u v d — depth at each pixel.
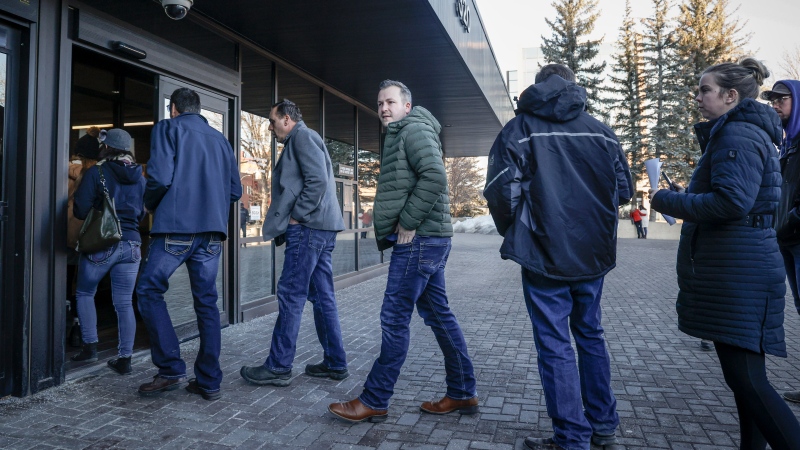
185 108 3.59
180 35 5.18
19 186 3.39
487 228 29.80
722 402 3.39
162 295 3.46
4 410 3.20
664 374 3.99
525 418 3.14
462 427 3.01
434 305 3.15
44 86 3.50
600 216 2.46
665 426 3.01
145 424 3.03
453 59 7.15
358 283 9.32
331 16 5.59
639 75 33.47
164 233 3.32
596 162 2.46
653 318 6.15
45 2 3.50
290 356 3.73
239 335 5.23
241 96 6.24
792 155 3.45
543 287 2.53
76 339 4.71
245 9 5.34
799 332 5.37
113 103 6.54
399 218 2.94
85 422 3.05
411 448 2.74
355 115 9.65
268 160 6.72
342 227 3.92
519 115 2.58
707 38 31.36
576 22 35.75
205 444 2.79
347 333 5.36
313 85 8.10
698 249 2.32
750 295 2.19
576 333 2.74
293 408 3.30
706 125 2.42
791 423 2.13
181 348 4.76
